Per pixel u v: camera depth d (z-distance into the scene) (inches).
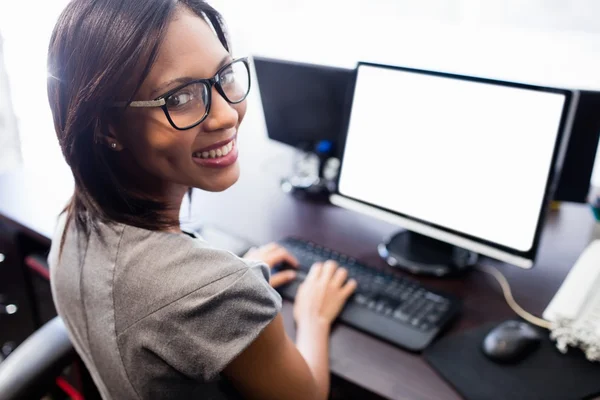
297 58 101.7
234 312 24.7
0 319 66.2
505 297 40.5
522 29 80.2
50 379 36.7
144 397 26.1
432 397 31.9
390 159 44.8
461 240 41.9
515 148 37.9
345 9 94.1
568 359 33.9
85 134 25.4
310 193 58.1
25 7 74.5
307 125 60.3
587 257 41.6
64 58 23.5
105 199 27.2
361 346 36.0
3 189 58.0
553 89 35.2
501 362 33.5
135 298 24.9
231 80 27.6
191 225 49.7
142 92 23.8
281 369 28.0
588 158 48.1
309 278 40.3
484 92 38.4
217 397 28.4
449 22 85.3
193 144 26.0
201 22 25.3
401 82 42.5
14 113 80.1
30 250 58.1
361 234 50.1
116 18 22.5
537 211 37.7
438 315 37.6
